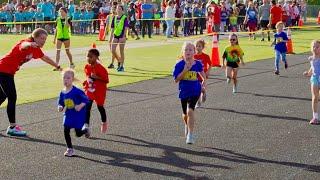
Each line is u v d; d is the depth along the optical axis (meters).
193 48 10.41
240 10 40.66
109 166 8.98
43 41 11.30
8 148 10.03
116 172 8.66
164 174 8.54
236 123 11.98
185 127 11.30
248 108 13.59
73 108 9.71
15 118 11.77
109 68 20.59
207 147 10.08
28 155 9.59
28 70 20.17
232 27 39.88
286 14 41.03
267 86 16.89
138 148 10.04
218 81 17.72
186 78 10.45
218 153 9.70
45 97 14.90
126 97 14.92
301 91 16.03
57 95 15.21
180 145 10.23
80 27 38.50
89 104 10.79
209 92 15.78
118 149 9.98
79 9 38.69
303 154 9.61
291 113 13.04
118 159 9.38
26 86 16.69
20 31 38.66
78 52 26.28
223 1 39.53
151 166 8.97
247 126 11.71
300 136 10.89
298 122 12.12
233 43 15.82
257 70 20.47
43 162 9.19
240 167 8.89
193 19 36.56
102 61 22.86
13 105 10.99
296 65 21.98
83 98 9.72
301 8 51.84
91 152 9.80
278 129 11.46
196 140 10.55
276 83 17.50
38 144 10.31
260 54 25.89
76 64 21.92
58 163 9.13
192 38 34.16
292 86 16.92
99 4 39.88
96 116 12.66
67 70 9.80
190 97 10.43
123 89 16.17
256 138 10.72
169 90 16.03
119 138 10.74
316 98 12.02
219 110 13.34
